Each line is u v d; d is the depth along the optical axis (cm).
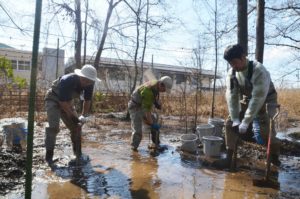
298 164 613
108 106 1548
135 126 688
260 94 487
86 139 809
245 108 557
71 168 541
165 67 2788
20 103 1272
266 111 548
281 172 555
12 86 1666
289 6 1023
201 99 1523
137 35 1433
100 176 506
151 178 503
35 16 206
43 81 1658
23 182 464
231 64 495
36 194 423
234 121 534
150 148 710
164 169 554
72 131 609
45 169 529
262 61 804
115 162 590
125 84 1883
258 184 479
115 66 1925
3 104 1240
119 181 485
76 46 1552
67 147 691
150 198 421
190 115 1377
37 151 634
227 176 523
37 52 209
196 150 687
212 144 634
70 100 547
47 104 579
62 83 543
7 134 605
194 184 480
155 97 661
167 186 468
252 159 632
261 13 796
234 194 442
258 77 488
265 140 571
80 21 1530
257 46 802
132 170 543
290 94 1705
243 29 792
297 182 501
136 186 465
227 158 580
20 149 607
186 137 704
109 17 1533
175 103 1509
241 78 515
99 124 1079
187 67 1430
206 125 755
